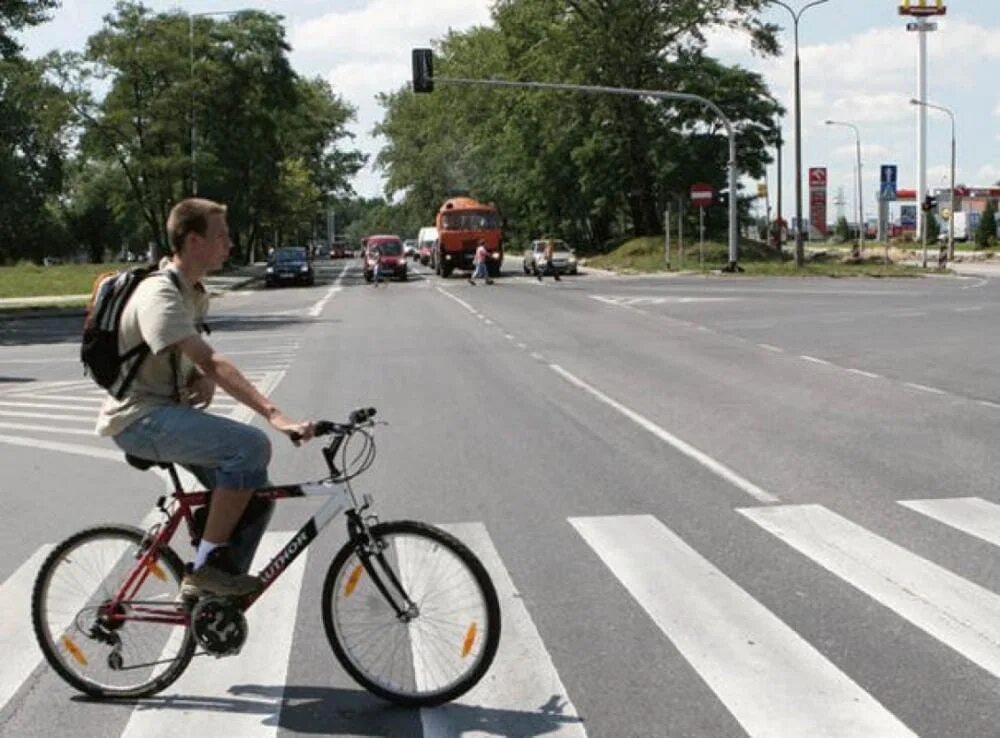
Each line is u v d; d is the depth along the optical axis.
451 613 4.80
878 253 77.19
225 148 67.19
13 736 4.61
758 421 12.35
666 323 26.08
